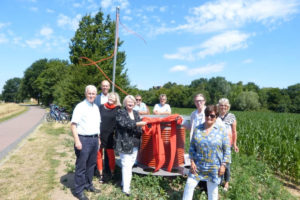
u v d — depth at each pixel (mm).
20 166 6266
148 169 5254
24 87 76000
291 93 89438
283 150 7668
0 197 4328
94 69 18578
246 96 79562
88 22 20891
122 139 4383
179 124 5234
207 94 92188
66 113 18062
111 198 4285
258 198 5086
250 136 10328
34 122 18562
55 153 7738
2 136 11141
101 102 5719
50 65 58938
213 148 3475
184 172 4965
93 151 4535
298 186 6613
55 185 4965
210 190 3598
